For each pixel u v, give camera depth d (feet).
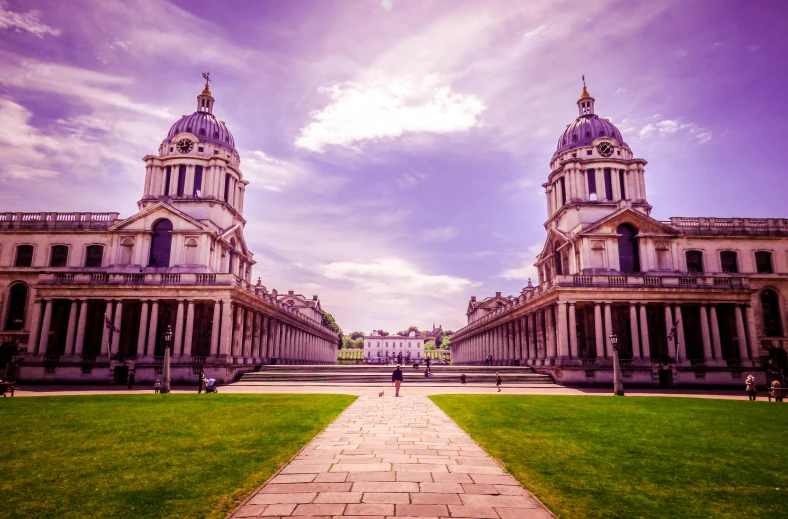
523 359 201.57
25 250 207.92
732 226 209.97
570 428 62.69
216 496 33.27
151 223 191.11
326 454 45.91
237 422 65.10
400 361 196.95
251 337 185.16
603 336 164.96
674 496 34.68
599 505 32.40
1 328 198.29
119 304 166.40
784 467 43.24
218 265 199.93
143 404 87.71
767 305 203.41
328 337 366.84
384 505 31.55
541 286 189.57
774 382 109.50
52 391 127.95
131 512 30.32
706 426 65.87
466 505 31.78
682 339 162.20
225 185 220.23
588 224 190.80
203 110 237.04
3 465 41.70
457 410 79.92
